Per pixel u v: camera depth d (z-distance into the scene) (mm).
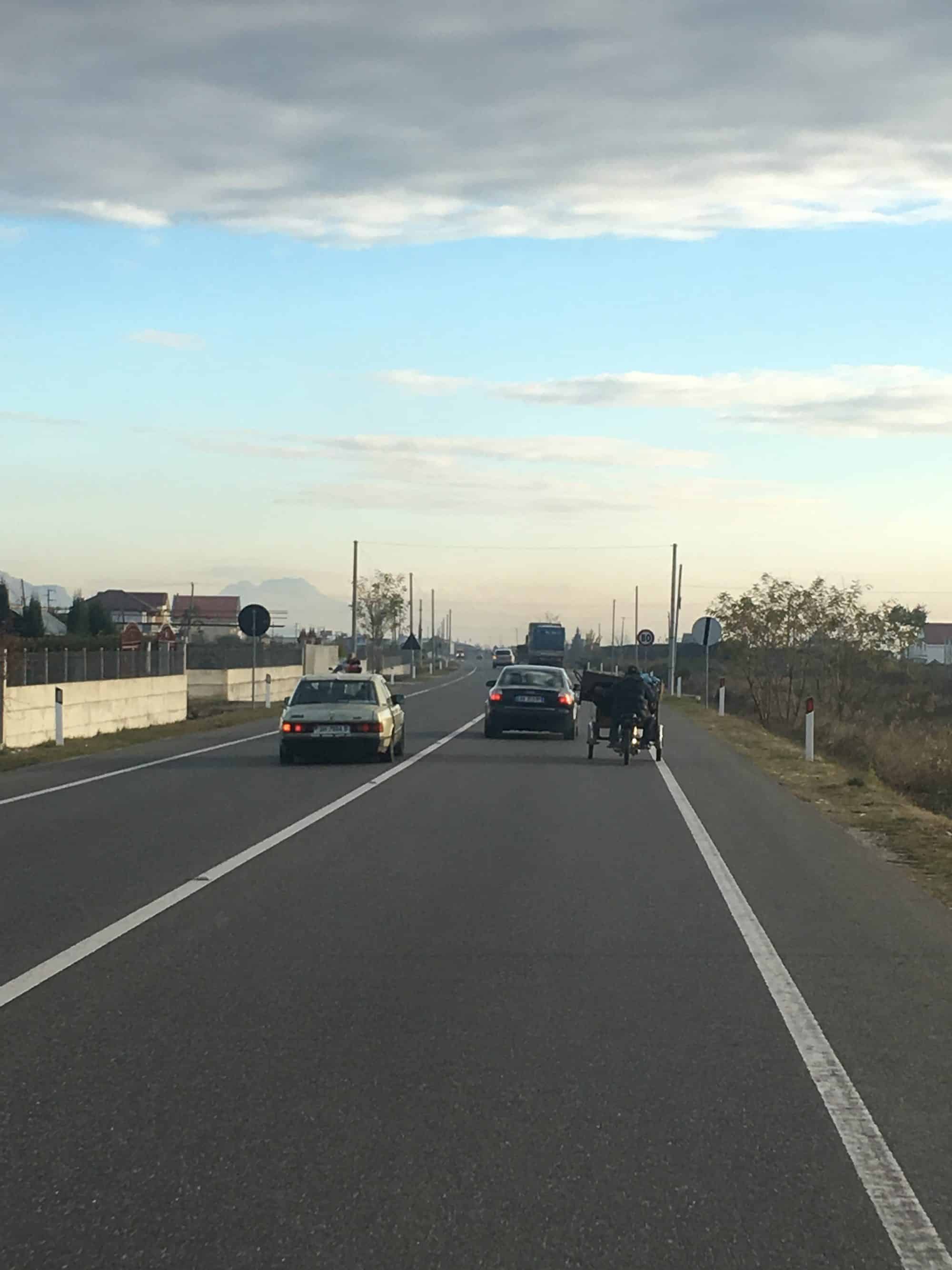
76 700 33344
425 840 14711
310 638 82812
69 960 8930
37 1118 5812
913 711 54469
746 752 29172
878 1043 7055
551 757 26625
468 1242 4613
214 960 8938
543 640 106125
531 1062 6672
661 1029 7297
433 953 9164
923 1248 4617
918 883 12539
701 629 44812
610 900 11250
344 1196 4988
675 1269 4453
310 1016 7523
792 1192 5066
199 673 53969
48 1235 4648
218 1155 5383
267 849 14023
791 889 11891
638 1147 5508
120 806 17906
